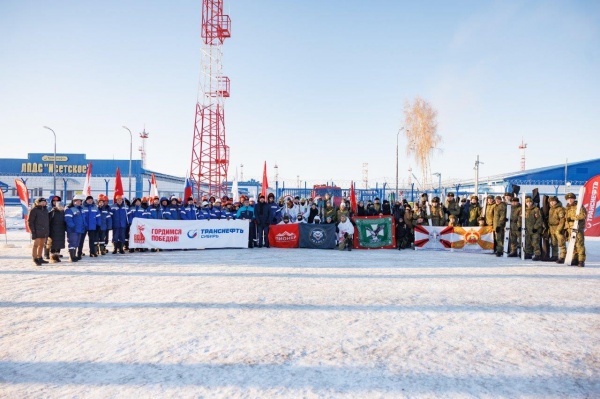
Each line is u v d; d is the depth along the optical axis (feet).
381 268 34.53
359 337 16.44
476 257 44.04
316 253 46.60
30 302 21.93
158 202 49.24
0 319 18.70
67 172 169.37
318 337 16.40
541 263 39.11
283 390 11.73
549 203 40.63
